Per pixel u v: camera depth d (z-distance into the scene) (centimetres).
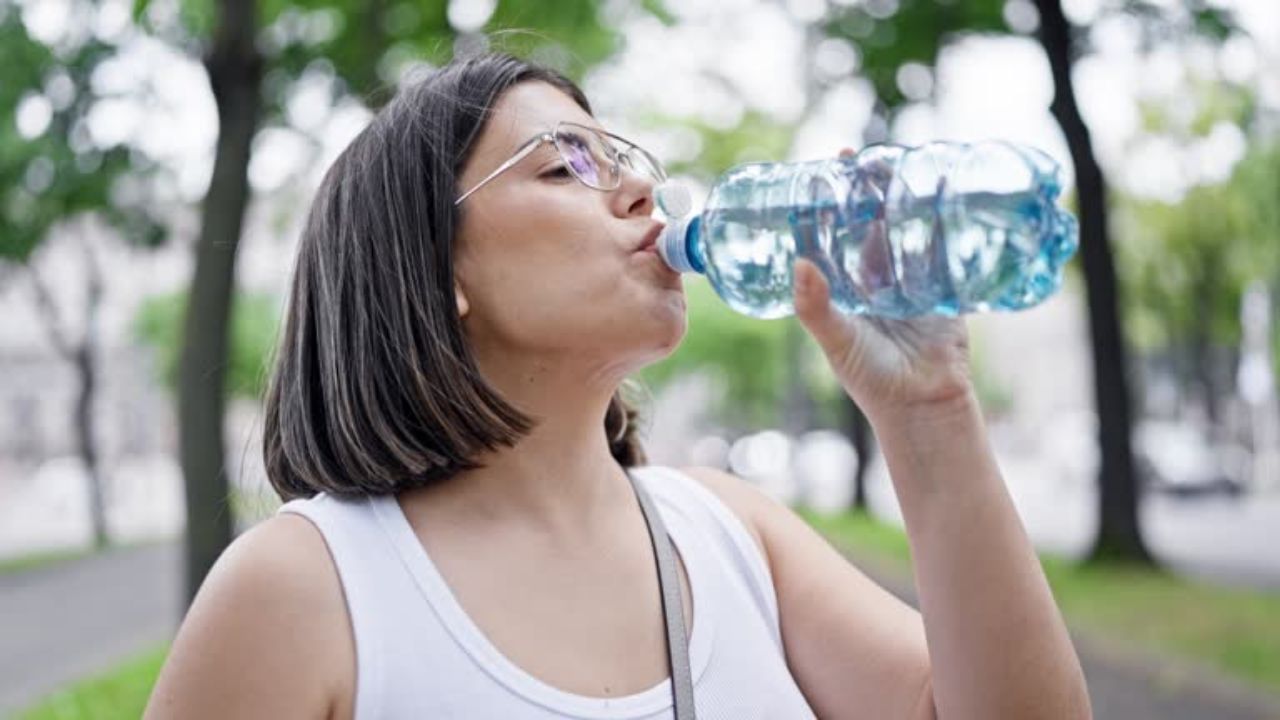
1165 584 1092
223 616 117
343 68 779
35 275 1997
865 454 2109
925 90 1309
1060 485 3341
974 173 121
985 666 122
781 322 2639
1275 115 2097
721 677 130
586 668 125
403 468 130
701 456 3609
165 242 1166
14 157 1003
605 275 131
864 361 122
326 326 137
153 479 3975
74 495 3055
